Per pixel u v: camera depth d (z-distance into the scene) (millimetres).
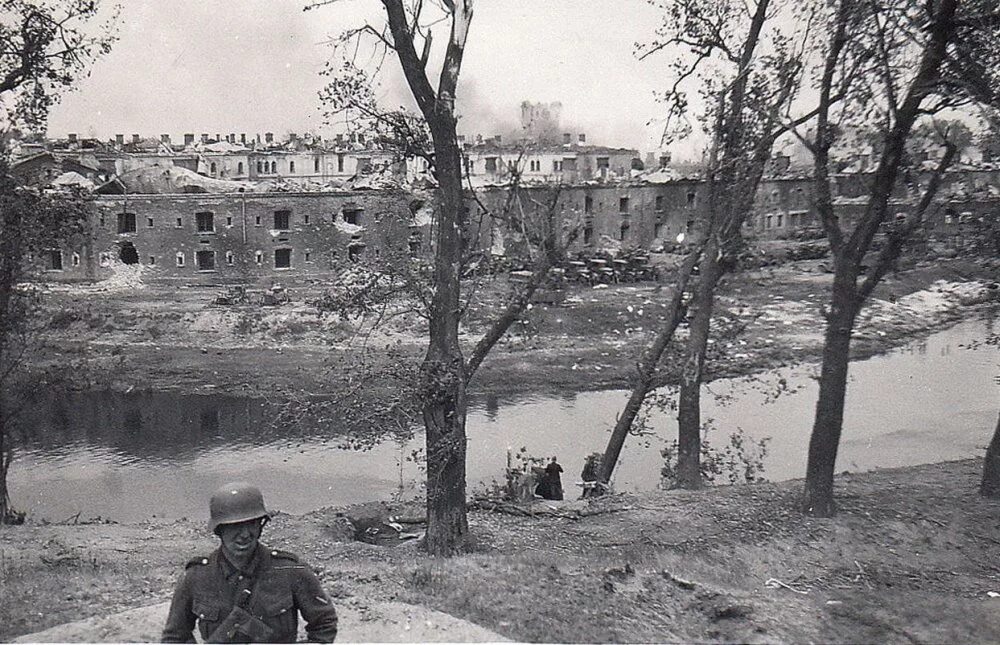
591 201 67875
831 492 16000
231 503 4828
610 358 44031
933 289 53875
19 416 24609
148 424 33594
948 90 14562
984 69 14375
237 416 34656
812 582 12250
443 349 14852
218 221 64625
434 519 14867
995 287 23891
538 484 20984
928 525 15102
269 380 39000
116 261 63875
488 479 26125
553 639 8430
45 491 25703
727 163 20750
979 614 10633
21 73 20375
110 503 24484
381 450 30250
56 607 9305
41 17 20250
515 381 40344
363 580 10508
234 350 45188
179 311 53375
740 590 11453
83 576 11391
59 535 16375
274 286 60469
